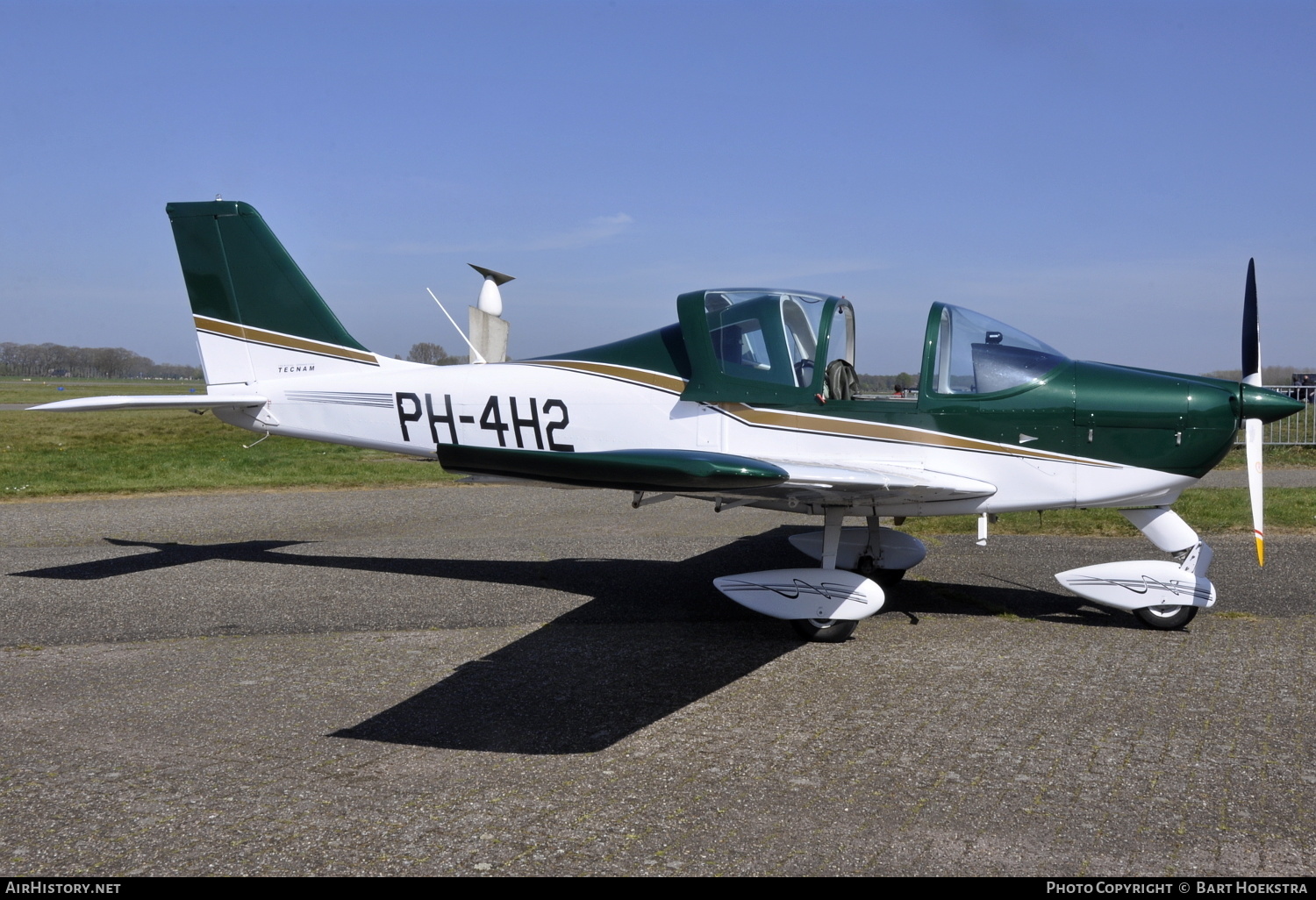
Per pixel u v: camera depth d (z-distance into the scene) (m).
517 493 11.53
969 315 5.71
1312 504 9.55
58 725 3.79
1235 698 4.04
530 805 3.06
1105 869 2.62
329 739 3.65
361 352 6.93
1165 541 5.46
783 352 5.77
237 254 7.08
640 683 4.36
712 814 2.98
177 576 6.72
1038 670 4.50
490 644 5.02
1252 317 5.31
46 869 2.66
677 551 7.68
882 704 4.03
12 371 134.00
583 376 6.27
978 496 5.45
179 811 3.02
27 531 8.73
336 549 7.80
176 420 24.72
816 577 5.11
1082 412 5.31
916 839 2.81
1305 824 2.88
